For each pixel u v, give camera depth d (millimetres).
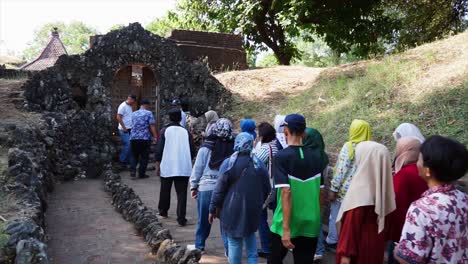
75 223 7020
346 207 3662
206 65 13906
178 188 7023
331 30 18891
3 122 9586
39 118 10594
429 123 7379
